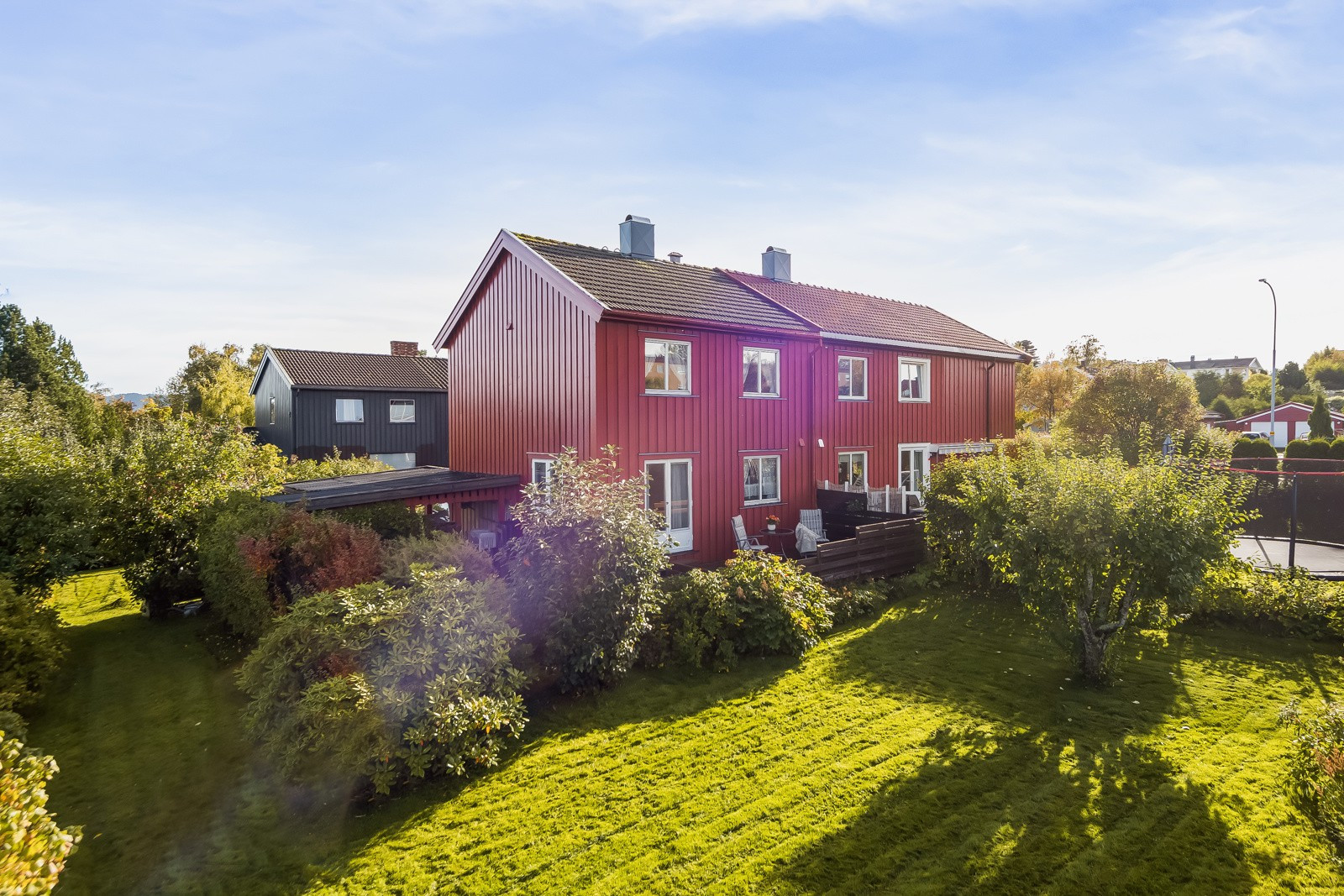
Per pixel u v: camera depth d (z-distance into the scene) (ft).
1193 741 21.16
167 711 24.66
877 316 69.72
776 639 29.78
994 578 40.29
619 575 26.08
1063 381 127.13
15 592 27.76
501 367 54.44
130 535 36.35
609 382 43.45
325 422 102.32
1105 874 14.92
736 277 63.77
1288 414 152.15
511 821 17.51
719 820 17.38
